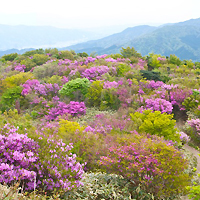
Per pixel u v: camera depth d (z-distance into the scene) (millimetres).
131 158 4621
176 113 13242
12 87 17219
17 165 3562
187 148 9156
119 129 8727
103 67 18812
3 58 38281
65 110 12508
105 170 5125
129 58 27203
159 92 13727
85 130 8141
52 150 4188
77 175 3967
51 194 3607
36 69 22094
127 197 4527
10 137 3863
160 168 4594
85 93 14914
